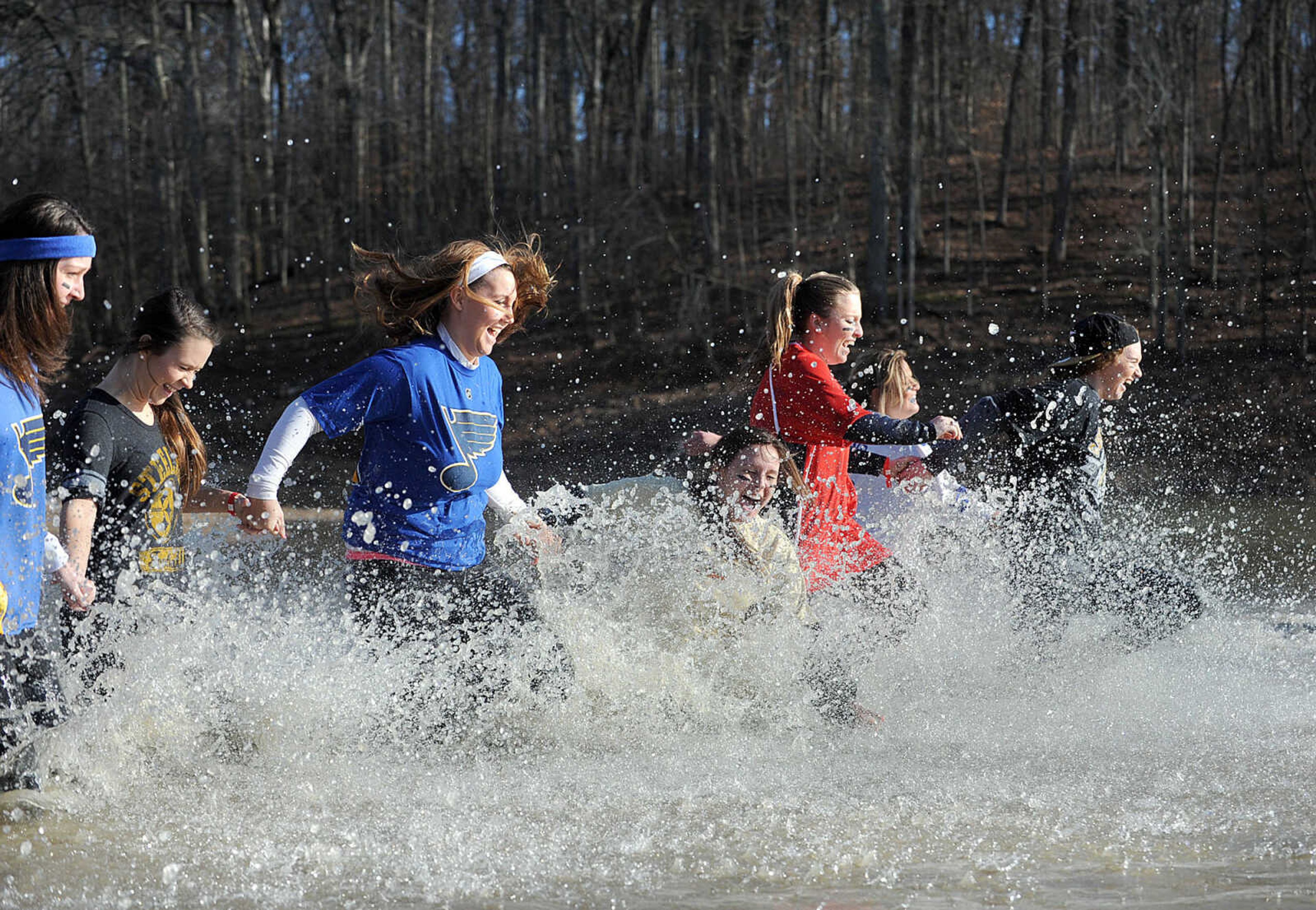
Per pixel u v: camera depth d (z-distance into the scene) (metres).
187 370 3.93
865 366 5.32
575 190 29.03
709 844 3.18
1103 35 25.12
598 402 21.55
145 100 31.88
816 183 30.02
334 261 31.31
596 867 3.01
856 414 4.67
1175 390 18.23
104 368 25.45
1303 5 25.11
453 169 32.97
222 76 33.00
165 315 3.88
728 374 22.61
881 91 24.72
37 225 3.43
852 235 27.84
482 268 4.21
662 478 4.69
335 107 31.88
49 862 3.07
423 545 4.21
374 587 4.20
